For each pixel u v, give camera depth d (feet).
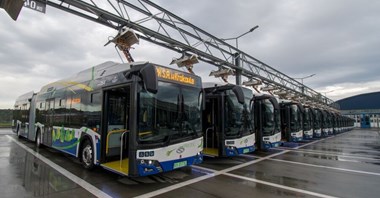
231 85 30.96
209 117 34.32
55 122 33.19
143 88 18.71
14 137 59.47
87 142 24.88
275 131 40.81
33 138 42.88
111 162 22.52
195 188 19.07
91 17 26.66
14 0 19.63
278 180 22.08
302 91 93.40
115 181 20.71
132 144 17.84
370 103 244.01
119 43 28.84
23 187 18.71
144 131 18.22
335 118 111.45
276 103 38.11
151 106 18.86
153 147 18.35
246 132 32.14
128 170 17.99
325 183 21.40
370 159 35.96
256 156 37.22
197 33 39.04
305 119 60.85
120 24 28.91
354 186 20.57
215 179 22.04
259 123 39.50
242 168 27.30
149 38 33.04
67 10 24.81
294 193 18.24
